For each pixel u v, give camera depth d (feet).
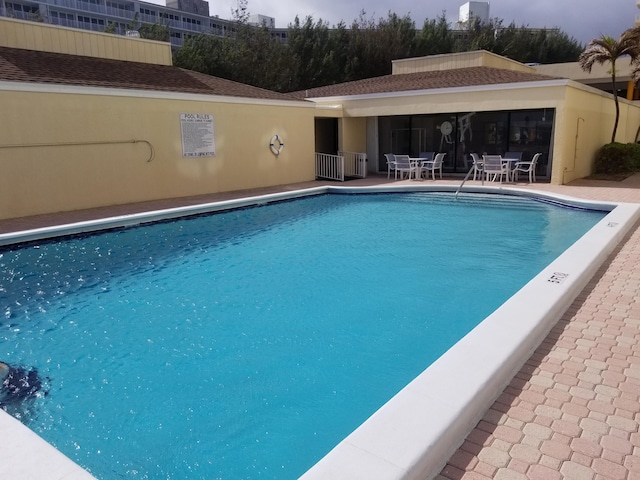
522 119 58.39
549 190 45.70
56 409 13.25
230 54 105.81
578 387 11.03
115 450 11.53
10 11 201.77
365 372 15.10
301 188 53.11
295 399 13.62
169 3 266.16
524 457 8.67
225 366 15.60
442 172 65.16
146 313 20.25
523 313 14.05
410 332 18.10
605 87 109.60
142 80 46.57
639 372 11.69
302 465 10.91
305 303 21.24
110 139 40.19
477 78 59.88
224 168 50.03
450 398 9.64
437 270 25.81
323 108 61.67
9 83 33.73
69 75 40.52
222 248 30.73
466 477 8.20
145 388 14.32
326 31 120.26
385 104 60.49
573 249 21.45
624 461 8.52
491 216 39.52
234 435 12.00
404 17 130.72
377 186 51.19
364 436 8.52
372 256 28.66
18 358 16.42
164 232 34.81
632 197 40.65
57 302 21.57
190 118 46.16
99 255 28.91
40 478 7.86
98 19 233.55
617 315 15.35
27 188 35.55
